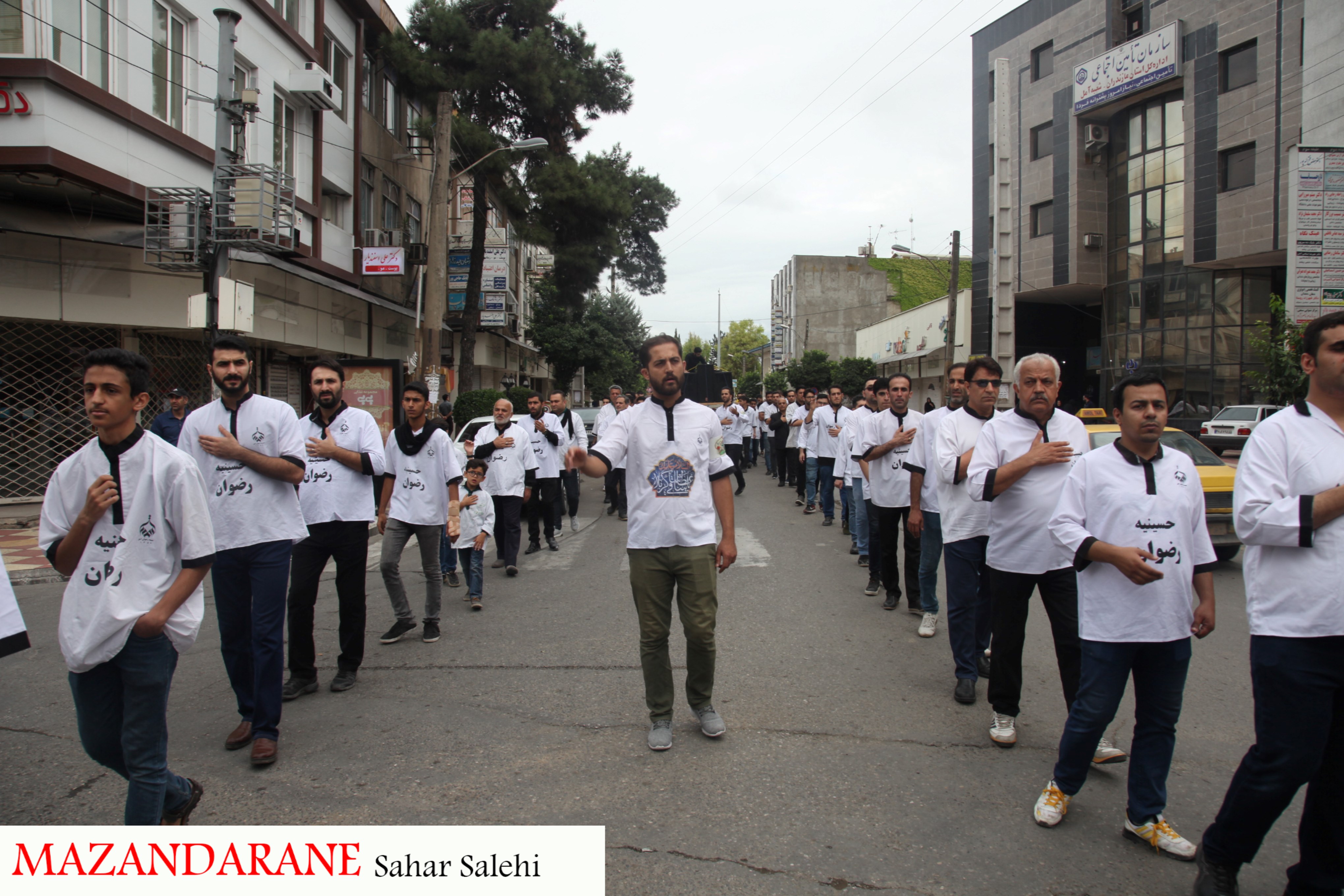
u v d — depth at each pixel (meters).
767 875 2.89
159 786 2.88
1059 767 3.27
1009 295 18.36
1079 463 3.26
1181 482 3.12
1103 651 3.11
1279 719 2.56
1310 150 16.44
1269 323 22.25
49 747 4.09
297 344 16.97
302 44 16.56
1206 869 2.74
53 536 2.83
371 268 18.64
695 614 4.09
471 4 21.33
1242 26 24.80
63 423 12.10
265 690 3.88
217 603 4.16
